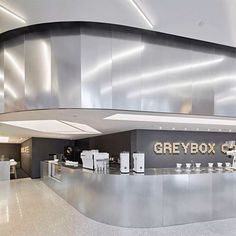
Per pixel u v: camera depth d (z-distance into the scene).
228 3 2.92
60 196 7.51
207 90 4.64
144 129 7.18
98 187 5.04
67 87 3.64
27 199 7.13
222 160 8.23
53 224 4.80
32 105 3.76
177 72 4.36
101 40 3.79
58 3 2.87
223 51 4.88
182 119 5.11
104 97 3.74
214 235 4.26
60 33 3.71
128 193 4.75
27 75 3.81
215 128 7.06
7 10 3.00
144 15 3.16
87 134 9.45
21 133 9.41
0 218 5.22
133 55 3.99
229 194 5.40
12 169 13.41
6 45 4.05
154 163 7.20
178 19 3.29
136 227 4.65
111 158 8.38
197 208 5.07
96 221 4.98
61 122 5.64
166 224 4.79
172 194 4.90
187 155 7.70
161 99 4.19
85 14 3.10
